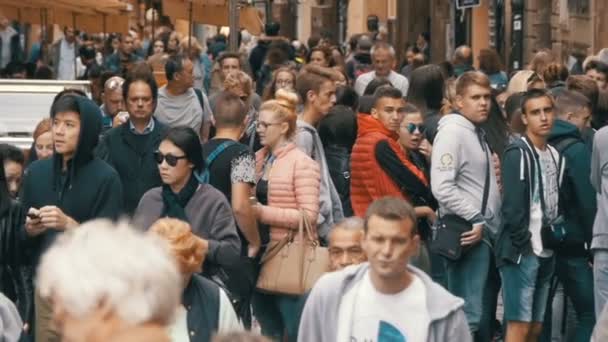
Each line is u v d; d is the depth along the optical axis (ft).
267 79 99.30
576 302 50.98
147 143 50.26
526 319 49.26
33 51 148.77
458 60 96.22
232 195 46.42
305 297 44.91
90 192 43.70
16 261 43.29
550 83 75.15
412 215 32.17
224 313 34.94
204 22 123.24
